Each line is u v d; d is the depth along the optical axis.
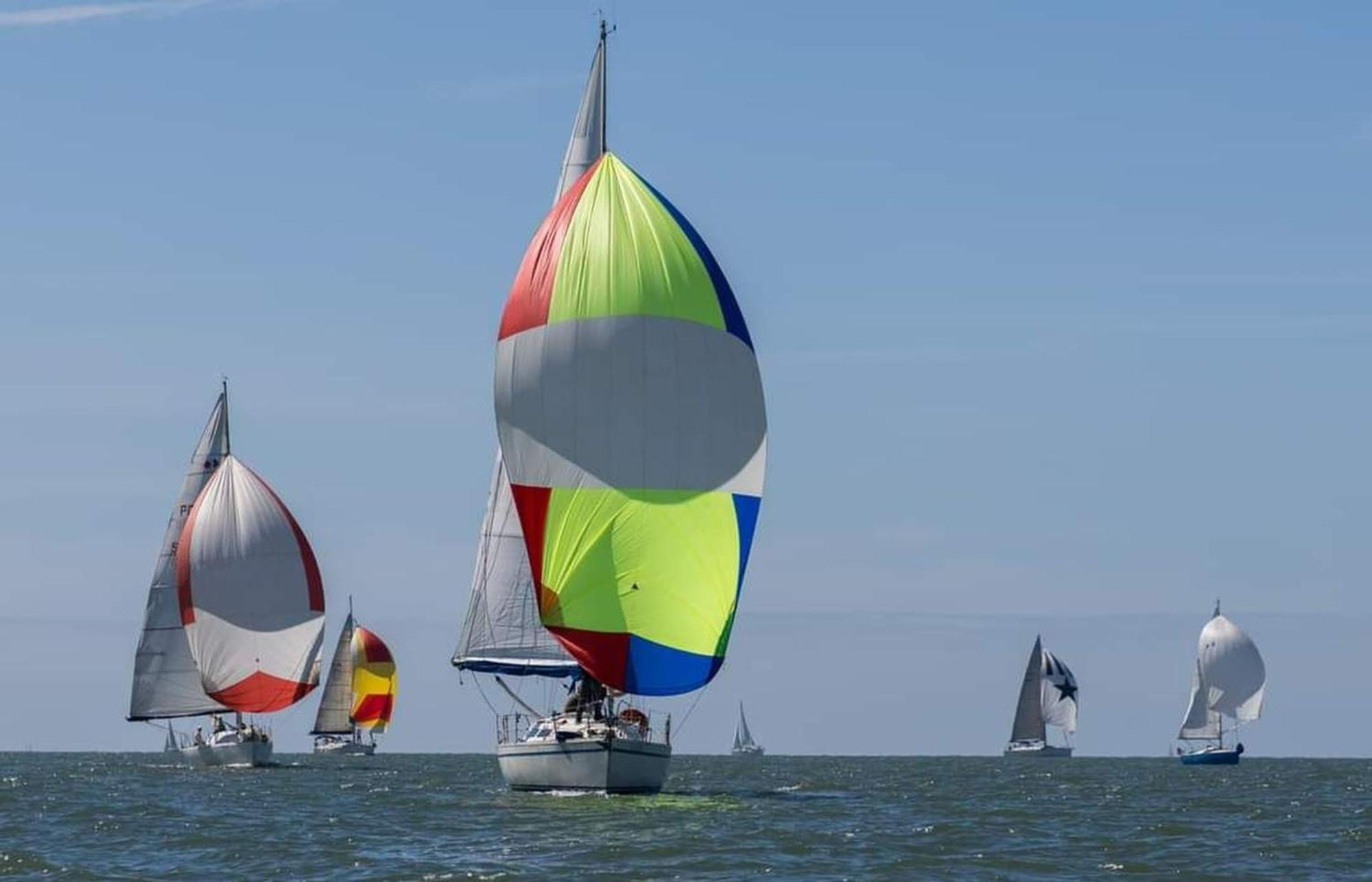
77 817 159.75
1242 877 115.62
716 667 150.50
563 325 150.50
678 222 153.50
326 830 141.88
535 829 136.00
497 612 165.62
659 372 149.75
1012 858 123.88
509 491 165.88
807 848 125.81
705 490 149.62
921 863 119.38
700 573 149.38
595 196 153.25
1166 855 128.00
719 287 152.38
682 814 149.38
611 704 161.25
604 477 149.38
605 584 148.50
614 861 117.06
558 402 150.38
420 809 165.62
